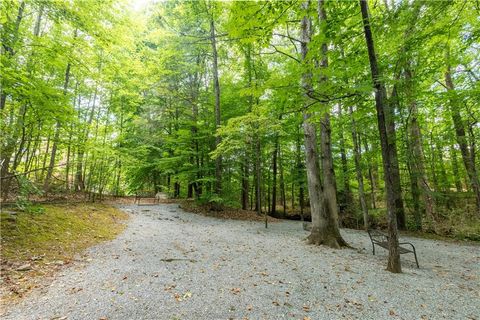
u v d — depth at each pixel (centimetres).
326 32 468
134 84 1608
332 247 770
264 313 329
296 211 1875
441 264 631
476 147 1191
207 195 1488
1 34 571
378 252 741
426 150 1416
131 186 1961
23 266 445
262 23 487
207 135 1636
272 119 1148
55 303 338
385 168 541
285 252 684
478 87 787
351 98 502
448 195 1279
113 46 890
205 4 1416
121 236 790
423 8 401
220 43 1617
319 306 356
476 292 434
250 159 1565
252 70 1627
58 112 639
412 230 1144
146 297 363
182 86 1748
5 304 330
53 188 1352
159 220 1181
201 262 555
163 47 1633
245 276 470
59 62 674
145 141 1703
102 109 1708
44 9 652
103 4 757
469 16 470
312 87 522
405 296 402
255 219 1447
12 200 833
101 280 423
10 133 607
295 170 1703
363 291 415
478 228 1004
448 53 828
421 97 959
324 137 845
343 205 1532
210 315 318
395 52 667
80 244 635
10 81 543
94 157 1058
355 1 527
